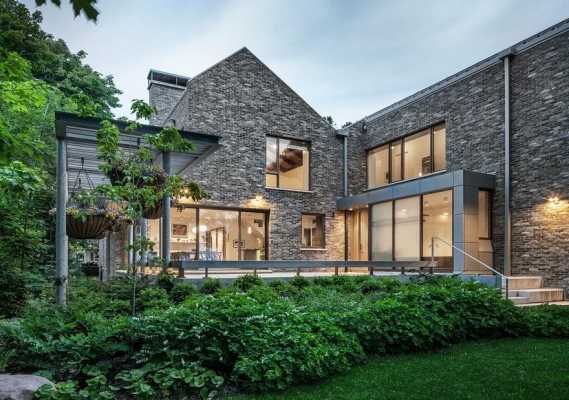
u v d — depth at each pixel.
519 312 6.29
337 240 15.51
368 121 16.38
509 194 11.09
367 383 4.02
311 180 15.20
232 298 4.97
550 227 10.13
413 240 12.66
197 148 7.72
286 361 3.90
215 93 13.48
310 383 4.01
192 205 12.98
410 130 14.44
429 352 5.20
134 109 5.18
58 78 17.11
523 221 10.77
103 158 5.42
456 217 10.95
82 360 3.84
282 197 14.47
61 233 5.99
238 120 13.80
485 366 4.60
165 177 5.82
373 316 5.17
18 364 3.79
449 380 4.12
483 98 12.02
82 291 6.70
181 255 12.36
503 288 9.31
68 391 3.32
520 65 11.14
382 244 13.88
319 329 4.66
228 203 13.41
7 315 5.91
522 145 10.94
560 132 10.09
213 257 12.92
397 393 3.76
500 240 11.29
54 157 9.88
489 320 5.93
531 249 10.52
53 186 9.47
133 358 3.96
